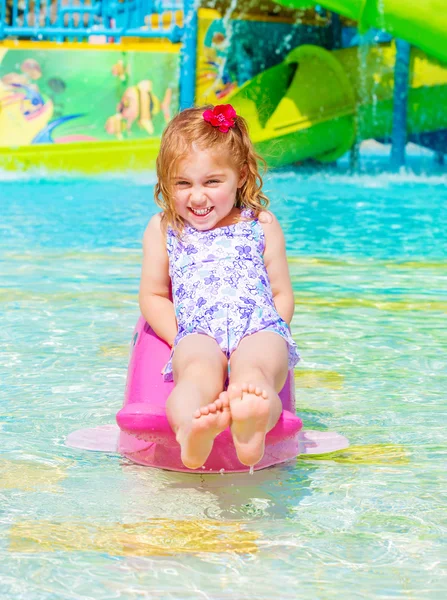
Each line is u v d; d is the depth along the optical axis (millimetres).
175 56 10781
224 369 2312
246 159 2605
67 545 1726
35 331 3590
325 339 3537
